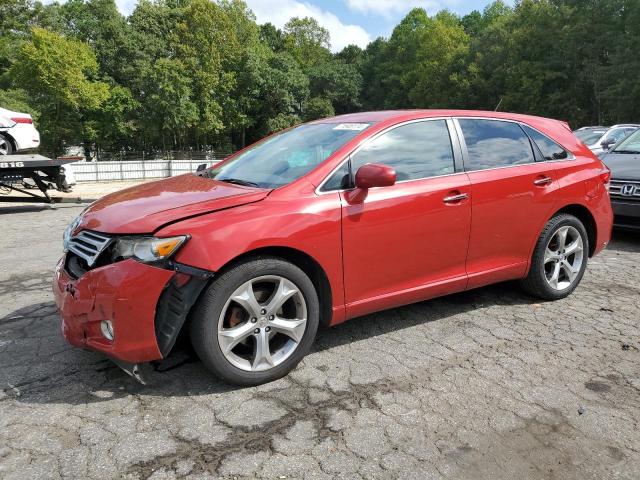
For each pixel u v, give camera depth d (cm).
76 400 287
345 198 323
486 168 394
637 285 495
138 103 4950
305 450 243
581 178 446
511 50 5247
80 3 5591
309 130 397
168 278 269
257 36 6875
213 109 5612
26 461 234
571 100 4684
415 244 352
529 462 236
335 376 314
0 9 4797
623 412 276
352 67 8538
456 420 268
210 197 310
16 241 769
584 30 4509
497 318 408
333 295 324
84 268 299
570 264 457
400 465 233
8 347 358
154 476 224
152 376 313
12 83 4266
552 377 313
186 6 6019
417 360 336
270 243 290
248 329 293
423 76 6581
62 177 1108
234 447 245
